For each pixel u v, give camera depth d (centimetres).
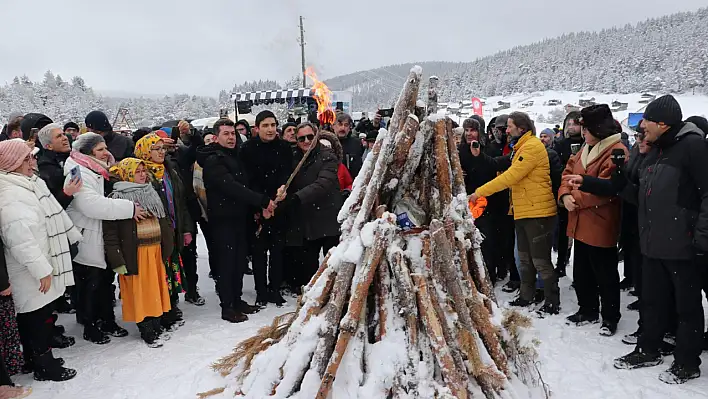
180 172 476
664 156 311
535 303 478
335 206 473
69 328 438
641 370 327
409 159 274
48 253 333
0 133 541
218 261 444
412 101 275
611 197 378
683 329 311
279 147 477
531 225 436
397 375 229
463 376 230
